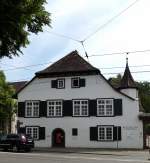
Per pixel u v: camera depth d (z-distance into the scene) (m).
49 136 52.59
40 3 10.12
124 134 50.06
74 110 51.94
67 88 52.50
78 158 31.64
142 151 44.97
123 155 38.59
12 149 43.25
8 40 10.28
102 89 51.19
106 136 50.53
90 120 51.22
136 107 50.19
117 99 50.69
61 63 53.47
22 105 54.22
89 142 50.94
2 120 60.16
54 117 52.62
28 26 10.46
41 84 53.69
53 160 28.83
